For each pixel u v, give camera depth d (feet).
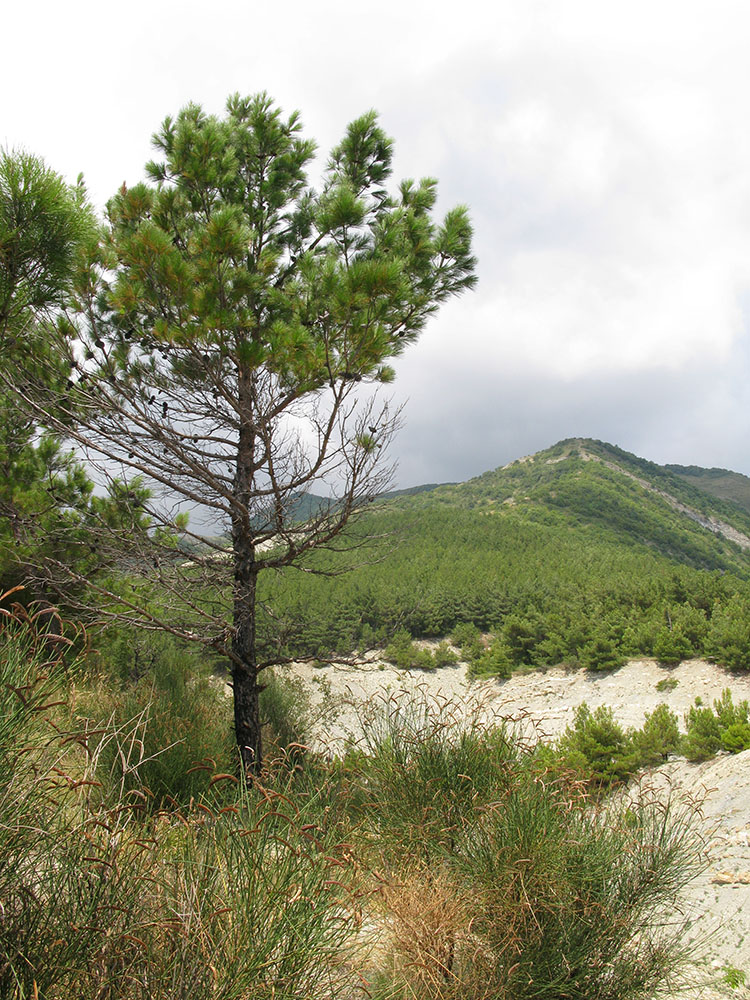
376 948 7.59
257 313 21.13
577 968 8.51
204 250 18.31
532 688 123.75
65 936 5.24
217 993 5.36
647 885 9.45
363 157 24.58
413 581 214.07
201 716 19.01
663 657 114.21
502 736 12.10
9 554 20.22
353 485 20.70
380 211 24.79
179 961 5.43
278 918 6.00
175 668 23.86
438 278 23.27
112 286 18.65
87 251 18.57
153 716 14.75
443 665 162.50
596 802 10.77
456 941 8.44
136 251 17.29
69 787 5.67
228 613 21.43
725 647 105.19
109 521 24.36
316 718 26.11
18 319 15.61
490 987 8.11
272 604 24.66
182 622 20.93
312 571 23.15
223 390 20.39
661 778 44.32
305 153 23.89
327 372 19.97
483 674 134.41
